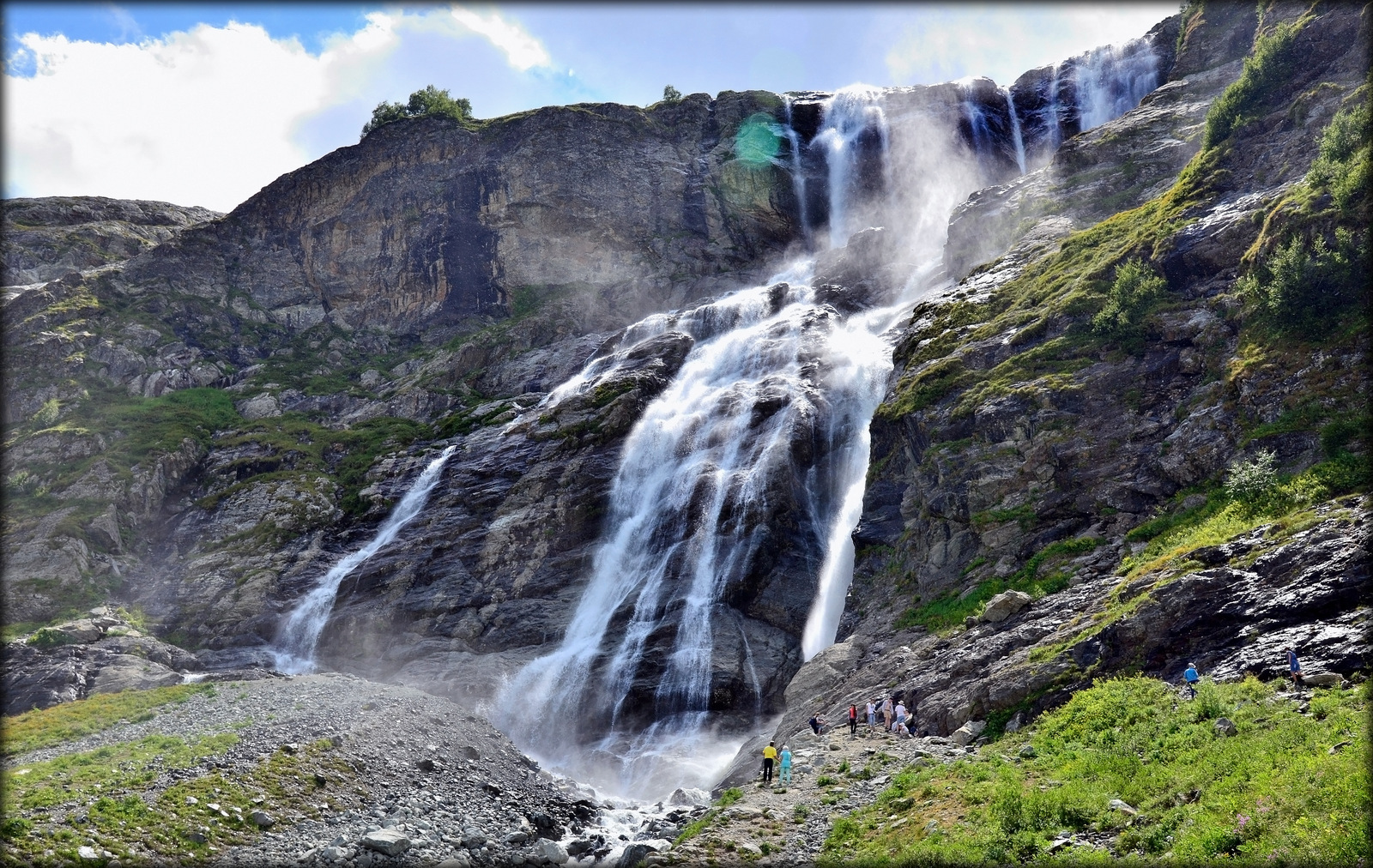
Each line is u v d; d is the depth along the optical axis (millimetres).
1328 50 46688
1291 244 35281
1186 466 35250
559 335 93500
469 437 73500
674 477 62781
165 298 97750
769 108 111750
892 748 29609
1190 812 18031
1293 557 25359
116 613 59156
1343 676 20953
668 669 50812
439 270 102375
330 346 99500
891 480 49000
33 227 109625
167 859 23688
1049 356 44125
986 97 105188
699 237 103625
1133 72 95812
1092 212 59625
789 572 56031
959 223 69625
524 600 58531
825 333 74000
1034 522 39031
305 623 59562
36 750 36531
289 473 72688
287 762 30797
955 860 19281
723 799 28938
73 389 82750
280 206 110000
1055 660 28453
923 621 38969
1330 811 16062
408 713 39156
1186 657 25391
